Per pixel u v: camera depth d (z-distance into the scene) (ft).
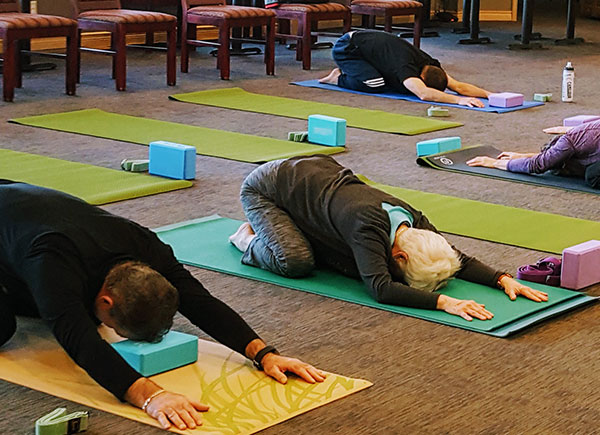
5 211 8.70
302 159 12.13
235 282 11.75
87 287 8.43
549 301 11.27
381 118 22.36
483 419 8.64
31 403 8.59
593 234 14.06
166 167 16.39
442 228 14.10
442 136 20.77
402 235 11.07
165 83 26.22
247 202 12.26
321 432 8.30
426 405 8.87
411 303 10.93
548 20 45.03
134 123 20.92
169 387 8.87
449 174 17.37
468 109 23.85
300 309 11.00
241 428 8.24
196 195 15.52
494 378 9.48
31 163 16.97
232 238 12.82
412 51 25.38
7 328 9.28
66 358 9.44
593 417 8.76
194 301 9.10
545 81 28.55
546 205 15.57
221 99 24.12
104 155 17.95
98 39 31.89
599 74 30.19
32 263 8.34
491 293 11.44
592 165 16.57
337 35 30.89
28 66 27.12
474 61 32.17
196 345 9.41
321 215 11.62
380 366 9.64
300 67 29.94
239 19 27.07
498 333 10.39
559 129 20.72
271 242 11.87
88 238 8.55
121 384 8.36
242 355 9.48
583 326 10.80
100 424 8.24
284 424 8.41
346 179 11.72
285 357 9.34
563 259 11.86
